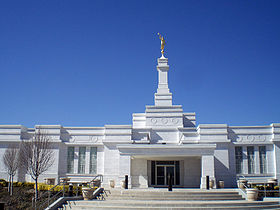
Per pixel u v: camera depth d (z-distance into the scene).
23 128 39.34
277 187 31.58
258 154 37.50
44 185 30.52
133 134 38.88
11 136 38.19
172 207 21.50
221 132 37.41
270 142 37.38
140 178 36.50
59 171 37.97
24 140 37.50
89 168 38.22
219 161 36.53
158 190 27.27
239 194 26.25
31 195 27.14
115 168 37.16
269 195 28.89
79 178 37.72
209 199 25.06
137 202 22.47
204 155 32.16
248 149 37.75
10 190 29.92
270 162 37.19
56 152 37.97
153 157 35.41
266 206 22.86
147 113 40.97
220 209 21.77
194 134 37.97
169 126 40.34
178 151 32.44
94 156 38.62
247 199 25.08
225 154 36.72
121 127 38.47
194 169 36.34
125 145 32.88
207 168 31.83
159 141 39.44
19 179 36.94
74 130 39.38
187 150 32.41
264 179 36.62
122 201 23.14
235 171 36.72
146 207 21.42
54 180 35.03
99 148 38.69
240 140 37.81
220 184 33.41
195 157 35.34
